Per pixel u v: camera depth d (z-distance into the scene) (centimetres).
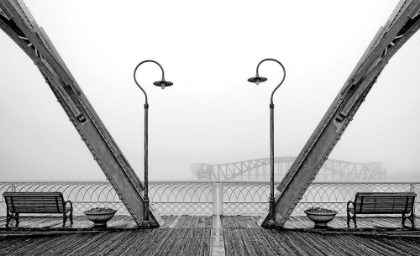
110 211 782
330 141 790
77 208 971
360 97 779
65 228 746
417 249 596
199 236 702
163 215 964
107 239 678
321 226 767
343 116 778
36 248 606
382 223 819
